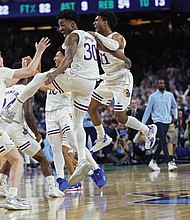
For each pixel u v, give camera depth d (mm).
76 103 6535
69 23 6512
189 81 20062
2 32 24188
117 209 5191
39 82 6074
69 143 6961
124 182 8023
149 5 16844
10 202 5473
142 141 13211
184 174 9320
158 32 24641
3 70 5543
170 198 5898
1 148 5641
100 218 4688
